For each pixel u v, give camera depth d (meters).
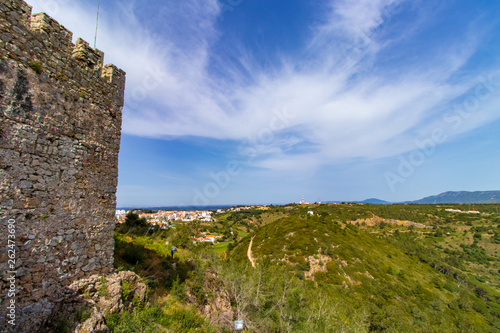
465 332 32.12
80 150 5.44
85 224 5.45
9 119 4.04
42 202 4.52
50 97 4.80
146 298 6.83
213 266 14.88
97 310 4.94
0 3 4.00
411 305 33.41
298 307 18.70
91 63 5.94
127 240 10.89
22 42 4.32
